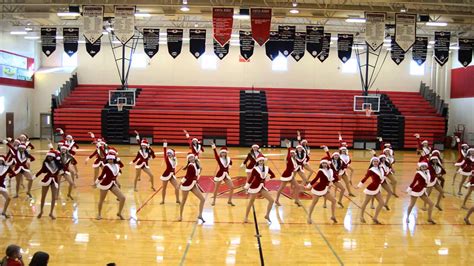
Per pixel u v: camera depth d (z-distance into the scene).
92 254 8.01
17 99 28.81
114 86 31.28
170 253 8.15
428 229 10.15
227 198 13.08
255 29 15.97
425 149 15.26
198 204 12.20
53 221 10.21
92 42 16.34
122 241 8.81
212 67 31.78
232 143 28.81
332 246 8.75
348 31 26.45
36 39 30.48
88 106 29.44
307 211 11.65
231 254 8.16
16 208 11.37
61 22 26.16
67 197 12.73
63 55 31.91
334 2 19.92
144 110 28.81
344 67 31.91
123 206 11.15
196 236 9.24
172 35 18.23
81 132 28.80
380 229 10.07
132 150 25.17
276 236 9.35
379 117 28.81
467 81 29.11
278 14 20.67
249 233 9.53
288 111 29.47
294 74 31.89
